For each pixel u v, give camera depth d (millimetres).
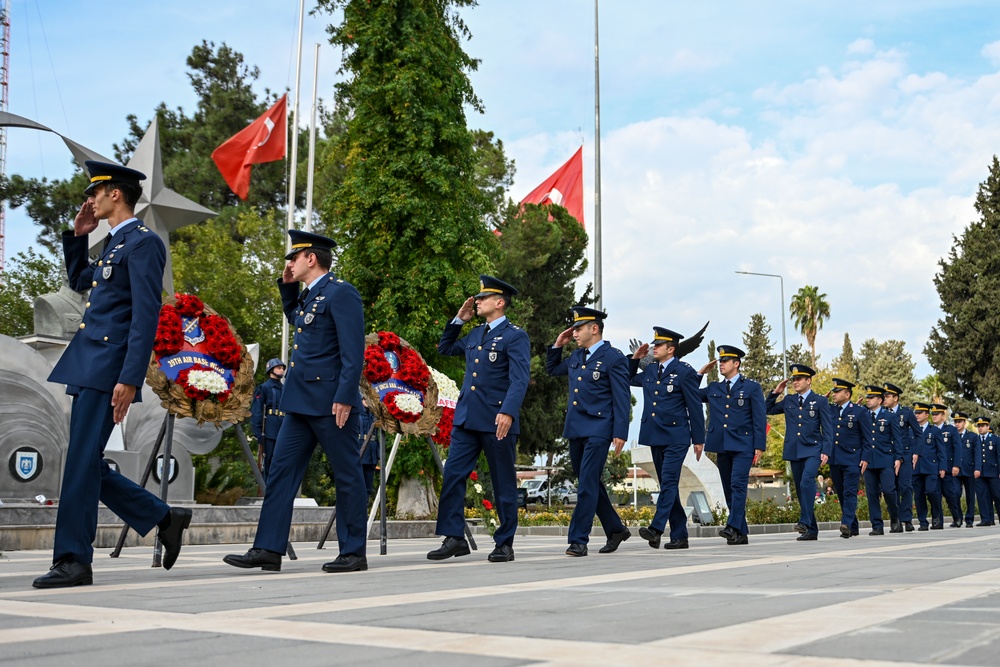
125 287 5984
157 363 8250
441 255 22109
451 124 22500
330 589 5352
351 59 22875
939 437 21672
